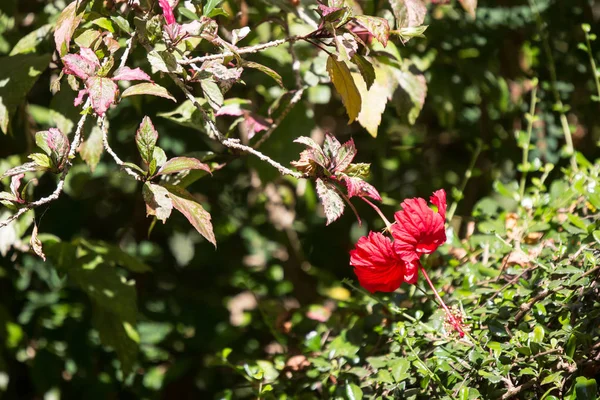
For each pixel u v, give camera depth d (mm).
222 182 2338
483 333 1435
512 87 2045
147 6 1456
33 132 1816
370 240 1399
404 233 1388
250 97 1907
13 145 1983
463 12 2025
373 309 1593
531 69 2082
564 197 1633
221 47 1418
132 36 1397
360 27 1480
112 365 2303
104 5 1508
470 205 2113
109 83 1318
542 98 2072
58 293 2342
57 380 2219
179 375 2268
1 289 2303
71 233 2309
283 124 1775
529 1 2051
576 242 1521
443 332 1475
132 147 2160
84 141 1601
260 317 2027
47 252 1826
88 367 2260
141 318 2326
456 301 1542
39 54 1683
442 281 1597
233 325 2248
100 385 2254
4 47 1810
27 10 1901
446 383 1435
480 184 2145
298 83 1618
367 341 1581
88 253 1832
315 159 1345
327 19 1377
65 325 2283
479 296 1517
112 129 2088
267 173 1775
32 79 1604
